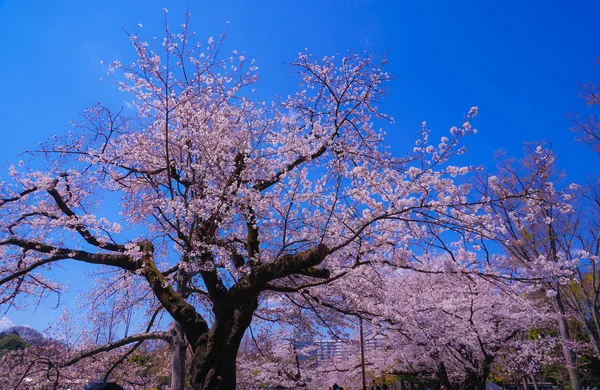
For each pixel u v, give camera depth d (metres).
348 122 7.24
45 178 6.82
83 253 6.61
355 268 6.36
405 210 5.33
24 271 6.43
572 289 13.70
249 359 13.67
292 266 5.27
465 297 9.52
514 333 10.92
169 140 7.33
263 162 7.00
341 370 16.14
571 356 13.19
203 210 5.98
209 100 7.58
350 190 6.29
